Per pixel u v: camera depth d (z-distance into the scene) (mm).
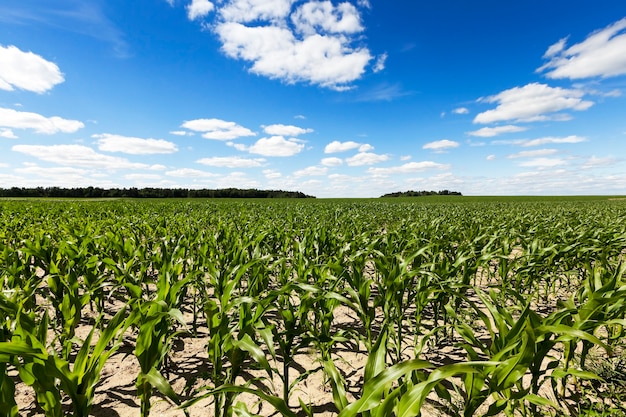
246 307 2664
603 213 17188
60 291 3895
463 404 2811
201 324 4840
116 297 5750
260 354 2219
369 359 1845
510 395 1964
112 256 5836
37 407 2885
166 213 17828
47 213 14641
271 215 15391
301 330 2885
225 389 1576
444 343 4242
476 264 4273
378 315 5316
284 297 3846
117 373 3518
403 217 17062
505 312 2465
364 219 13539
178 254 4840
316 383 3398
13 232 7594
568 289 6141
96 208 21562
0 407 1747
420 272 3518
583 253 6062
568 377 3352
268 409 2980
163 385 1842
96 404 2998
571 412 2795
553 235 6809
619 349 3627
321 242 6602
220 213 17219
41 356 1630
